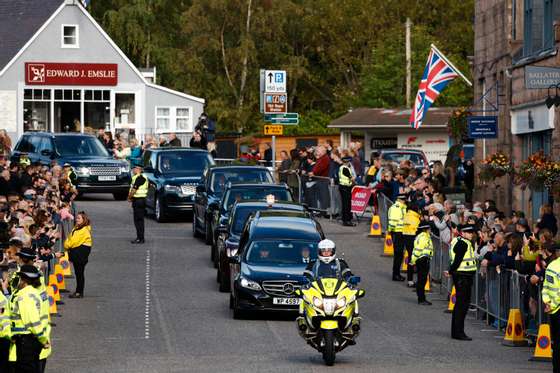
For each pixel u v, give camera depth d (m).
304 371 32.22
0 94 113.19
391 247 60.72
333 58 150.50
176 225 72.56
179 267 55.84
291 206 50.22
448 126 75.88
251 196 57.31
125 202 84.88
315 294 34.38
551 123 57.53
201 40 145.38
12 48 117.25
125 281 51.62
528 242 41.31
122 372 31.97
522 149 65.69
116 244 63.28
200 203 65.12
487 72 73.00
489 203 51.44
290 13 148.75
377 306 47.25
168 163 75.62
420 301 48.00
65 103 115.06
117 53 115.88
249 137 112.69
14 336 28.00
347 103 144.25
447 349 37.69
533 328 38.47
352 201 71.75
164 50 147.00
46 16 120.00
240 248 45.16
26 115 113.94
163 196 72.88
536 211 61.44
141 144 106.50
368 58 149.88
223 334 39.38
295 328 41.06
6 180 58.88
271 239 44.22
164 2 149.12
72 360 34.16
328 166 76.56
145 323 41.47
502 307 42.22
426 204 57.44
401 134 106.12
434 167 68.38
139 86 116.38
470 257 39.88
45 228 44.91
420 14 151.25
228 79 148.00
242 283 42.16
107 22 147.75
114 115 115.94
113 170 84.00
